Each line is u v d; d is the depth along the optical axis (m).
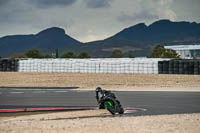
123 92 51.50
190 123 19.64
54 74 92.12
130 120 21.27
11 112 31.03
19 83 70.88
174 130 17.17
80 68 101.25
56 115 27.78
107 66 99.62
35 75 89.25
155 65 96.38
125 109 31.00
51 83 70.69
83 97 44.22
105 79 78.19
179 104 35.44
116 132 16.62
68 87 60.34
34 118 26.28
